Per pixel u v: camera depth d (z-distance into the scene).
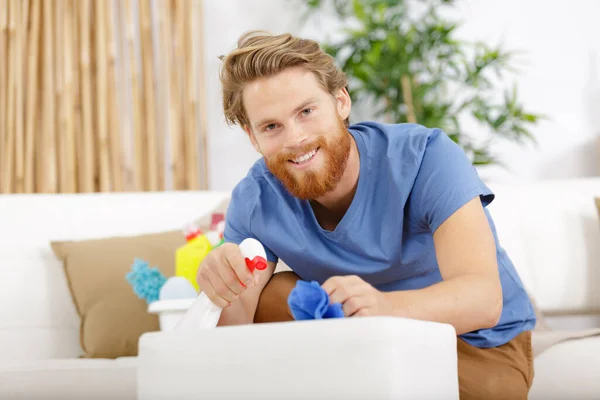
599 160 3.50
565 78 3.53
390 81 3.28
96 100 3.14
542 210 2.29
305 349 0.73
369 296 0.89
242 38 1.30
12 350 1.97
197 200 2.28
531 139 3.43
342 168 1.23
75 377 1.53
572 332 1.86
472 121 3.49
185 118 3.22
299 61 1.17
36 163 3.07
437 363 0.80
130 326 1.94
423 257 1.31
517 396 1.28
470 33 3.51
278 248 1.36
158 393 0.79
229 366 0.75
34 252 2.08
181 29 3.21
